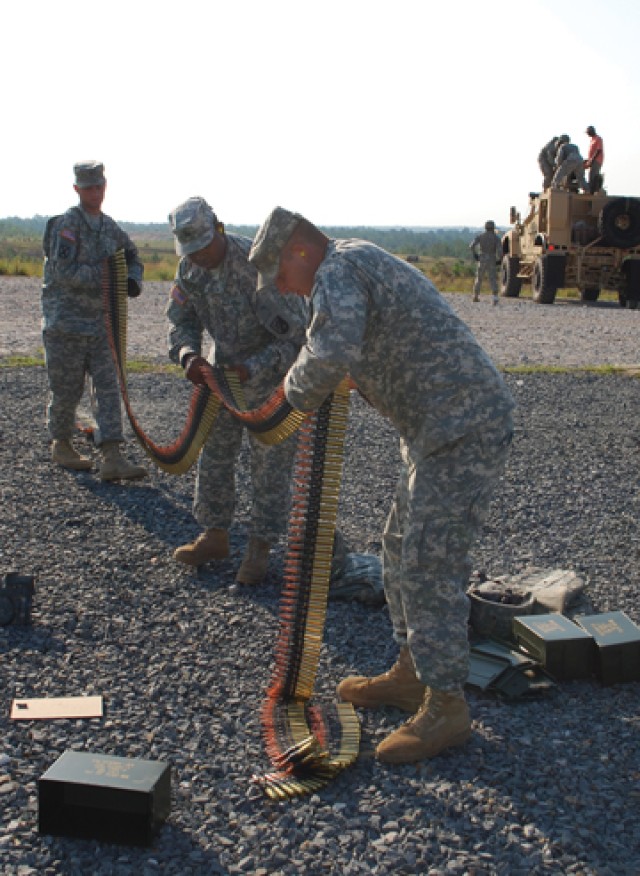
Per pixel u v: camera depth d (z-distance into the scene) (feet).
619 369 40.81
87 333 22.25
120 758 10.32
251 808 10.49
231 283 15.78
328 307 10.41
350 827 10.16
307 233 10.99
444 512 11.09
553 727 12.34
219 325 16.21
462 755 11.59
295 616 12.37
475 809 10.46
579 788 10.91
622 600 16.53
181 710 12.47
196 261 15.58
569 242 74.43
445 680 11.35
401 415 11.32
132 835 9.81
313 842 9.87
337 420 12.32
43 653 14.01
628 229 72.54
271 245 10.95
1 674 13.28
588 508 21.99
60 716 12.17
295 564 12.46
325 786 10.91
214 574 17.29
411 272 11.03
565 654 13.57
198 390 16.56
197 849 9.76
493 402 11.02
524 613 14.60
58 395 23.21
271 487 16.39
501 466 11.30
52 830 9.87
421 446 11.12
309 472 12.40
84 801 9.93
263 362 15.99
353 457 26.04
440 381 10.90
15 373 36.01
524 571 16.71
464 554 11.28
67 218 21.43
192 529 19.63
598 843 9.92
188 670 13.55
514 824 10.22
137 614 15.43
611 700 13.15
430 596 11.27
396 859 9.60
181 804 10.50
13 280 88.12
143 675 13.42
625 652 13.56
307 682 12.32
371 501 22.18
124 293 19.42
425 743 11.43
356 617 15.61
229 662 13.84
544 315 66.08
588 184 75.00
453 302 77.36
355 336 10.36
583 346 48.60
